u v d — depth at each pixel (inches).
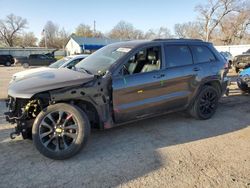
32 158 153.9
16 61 1230.9
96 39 2048.5
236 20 2144.4
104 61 182.2
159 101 190.1
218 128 206.4
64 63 351.3
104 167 143.6
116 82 167.9
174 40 209.9
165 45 200.5
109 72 167.9
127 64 177.6
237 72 649.0
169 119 228.2
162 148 168.2
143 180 130.6
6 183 128.0
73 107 152.2
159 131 199.0
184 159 152.7
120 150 165.3
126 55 177.3
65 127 151.8
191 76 207.9
